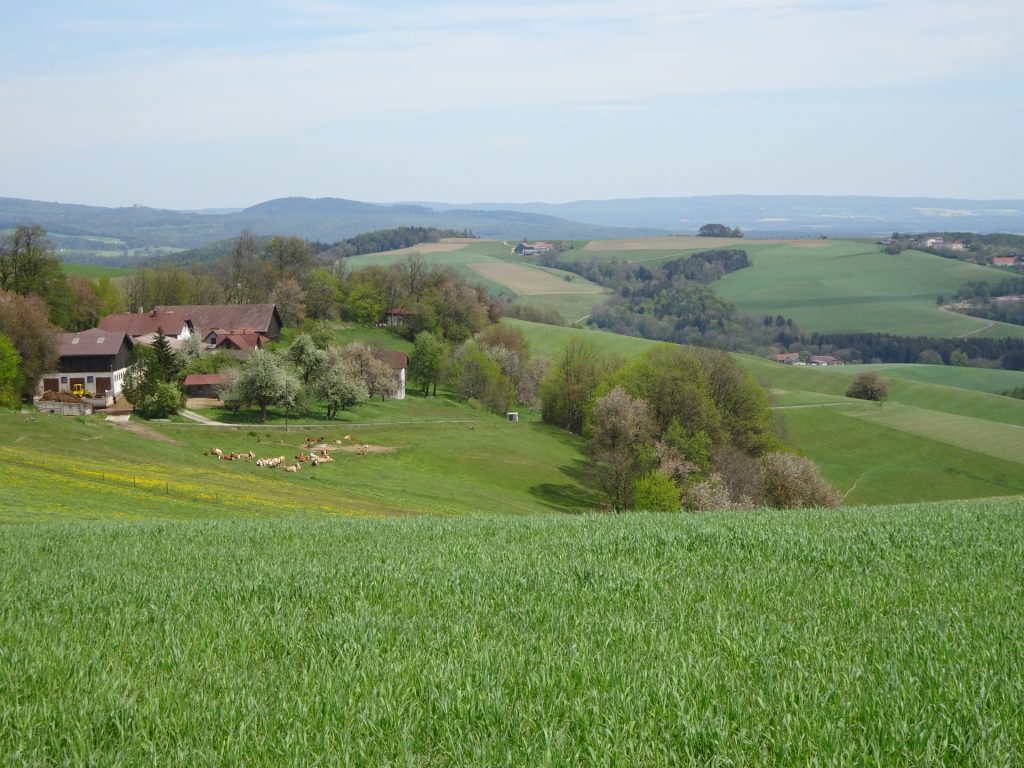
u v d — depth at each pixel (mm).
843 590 15773
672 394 85000
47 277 123125
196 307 153625
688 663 11062
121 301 153500
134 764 8500
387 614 14172
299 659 12008
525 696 10227
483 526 28344
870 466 106812
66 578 18234
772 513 32375
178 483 59688
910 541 21719
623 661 11312
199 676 11039
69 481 53594
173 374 112312
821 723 9109
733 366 93312
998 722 8930
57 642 12742
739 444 87562
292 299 168125
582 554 20859
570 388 124000
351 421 113062
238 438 91688
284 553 22094
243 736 8953
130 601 15766
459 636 12844
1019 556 19422
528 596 15734
